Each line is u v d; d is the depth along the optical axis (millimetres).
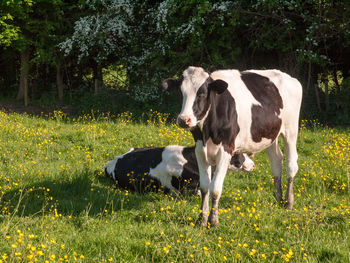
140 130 10695
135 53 16156
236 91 5098
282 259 3930
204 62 14828
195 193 6324
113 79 17172
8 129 9984
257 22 13906
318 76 15891
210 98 4629
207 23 14039
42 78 18984
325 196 6012
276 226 4852
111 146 8906
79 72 18766
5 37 16141
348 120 13383
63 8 17031
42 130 10391
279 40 13836
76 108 16297
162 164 6418
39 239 4078
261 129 5297
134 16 16031
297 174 7316
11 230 4152
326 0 13125
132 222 4859
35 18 17016
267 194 6227
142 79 15742
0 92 19438
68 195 5938
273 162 6047
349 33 13273
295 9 13141
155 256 3869
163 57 15000
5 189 5789
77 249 3994
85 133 9891
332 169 7516
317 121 13352
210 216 4746
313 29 12859
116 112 15156
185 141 9453
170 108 14852
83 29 15250
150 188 6426
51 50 16703
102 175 7043
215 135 4770
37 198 5578
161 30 14383
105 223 4688
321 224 4758
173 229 4473
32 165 7160
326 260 3969
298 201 6047
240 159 6988
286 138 5977
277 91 5691
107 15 15617
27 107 16906
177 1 13719
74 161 7754
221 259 3814
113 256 3793
